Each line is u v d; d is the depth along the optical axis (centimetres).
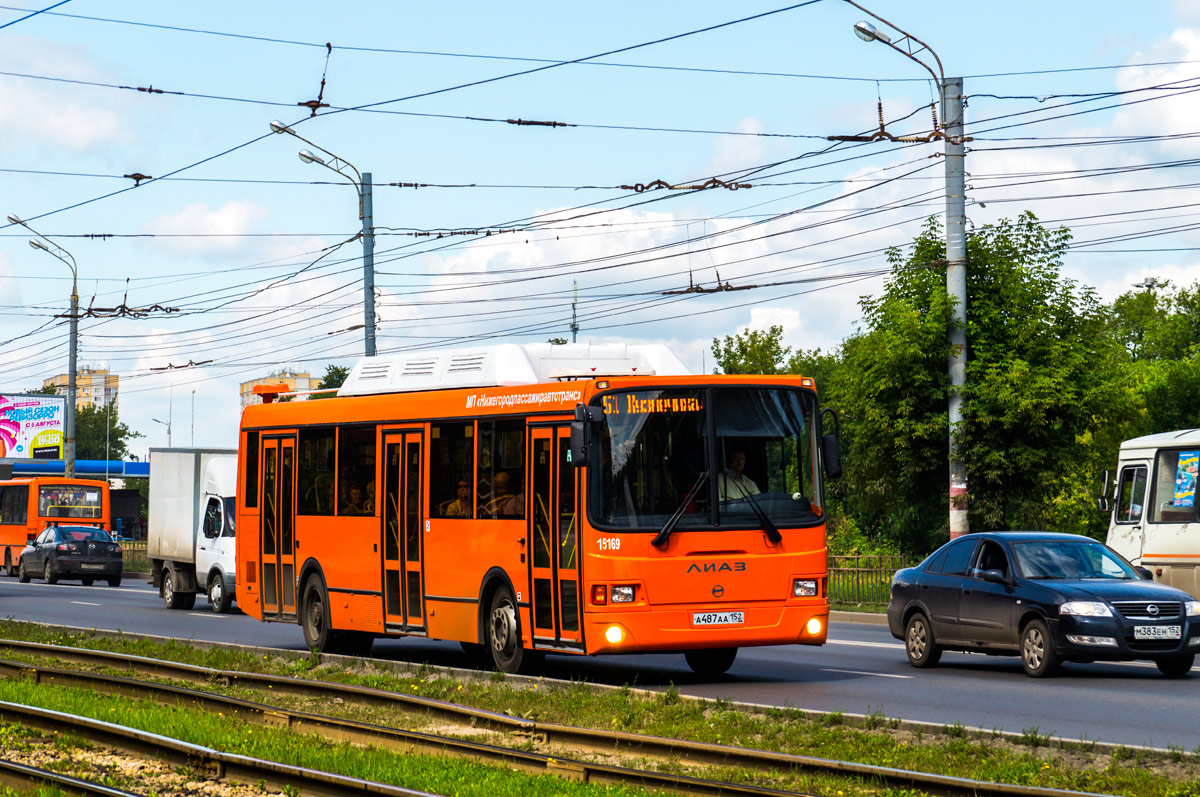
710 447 1669
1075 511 3675
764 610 1667
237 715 1491
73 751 1316
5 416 9019
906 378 2992
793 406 1725
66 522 5644
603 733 1250
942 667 1988
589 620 1614
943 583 1950
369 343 3541
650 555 1623
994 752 1127
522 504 1734
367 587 2027
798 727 1277
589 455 1625
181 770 1187
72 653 2177
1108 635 1730
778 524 1683
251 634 2712
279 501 2256
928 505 3169
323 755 1202
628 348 1884
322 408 2161
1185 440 2478
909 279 3027
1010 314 3003
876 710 1452
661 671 1930
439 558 1881
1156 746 1197
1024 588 1828
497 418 1792
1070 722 1370
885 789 1009
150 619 3156
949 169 2845
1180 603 1759
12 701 1616
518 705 1498
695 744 1172
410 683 1700
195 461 3566
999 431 2927
